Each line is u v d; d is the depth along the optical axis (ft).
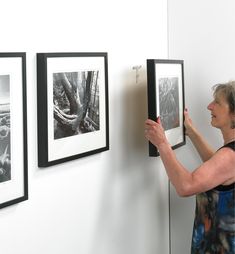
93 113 6.29
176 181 6.36
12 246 5.16
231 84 6.79
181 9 8.41
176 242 8.98
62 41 5.78
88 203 6.48
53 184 5.77
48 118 5.46
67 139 5.81
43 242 5.64
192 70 8.41
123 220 7.42
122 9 7.04
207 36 8.22
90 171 6.49
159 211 8.62
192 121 8.49
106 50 6.69
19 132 5.04
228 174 6.46
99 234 6.78
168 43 8.60
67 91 5.76
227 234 6.71
